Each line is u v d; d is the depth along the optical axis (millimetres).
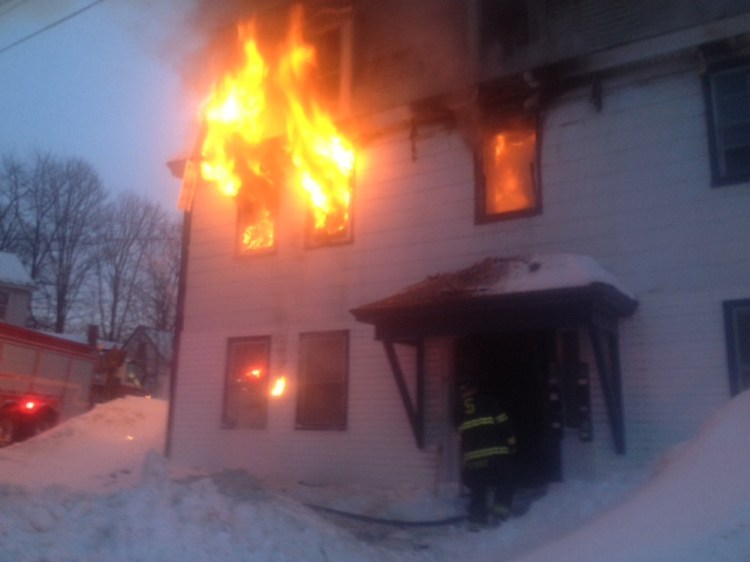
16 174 49906
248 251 13438
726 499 4754
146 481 7949
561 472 9766
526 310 9297
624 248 9922
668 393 9312
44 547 6480
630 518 5371
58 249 49938
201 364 13516
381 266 11922
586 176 10383
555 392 9992
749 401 6398
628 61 10133
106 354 30469
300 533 7371
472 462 8805
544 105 10883
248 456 12586
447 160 11617
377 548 7762
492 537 8047
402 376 10688
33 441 14117
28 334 20141
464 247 11172
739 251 9234
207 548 6711
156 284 51938
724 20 9547
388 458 11273
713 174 9523
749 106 9531
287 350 12617
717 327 9195
